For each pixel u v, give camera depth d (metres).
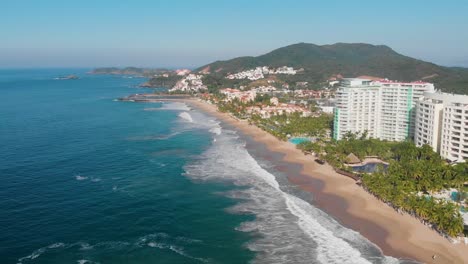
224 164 167.50
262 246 94.75
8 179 143.38
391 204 117.62
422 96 194.00
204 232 102.50
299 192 131.75
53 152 186.38
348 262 86.56
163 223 107.88
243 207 119.00
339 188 134.88
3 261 86.56
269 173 154.12
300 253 90.81
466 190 126.69
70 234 100.44
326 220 108.44
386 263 85.69
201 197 127.69
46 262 86.88
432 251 89.94
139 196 128.25
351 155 171.62
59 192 130.75
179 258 89.69
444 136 166.88
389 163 160.88
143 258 89.56
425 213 103.75
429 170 135.62
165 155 183.38
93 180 144.38
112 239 98.31
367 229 102.06
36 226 104.31
